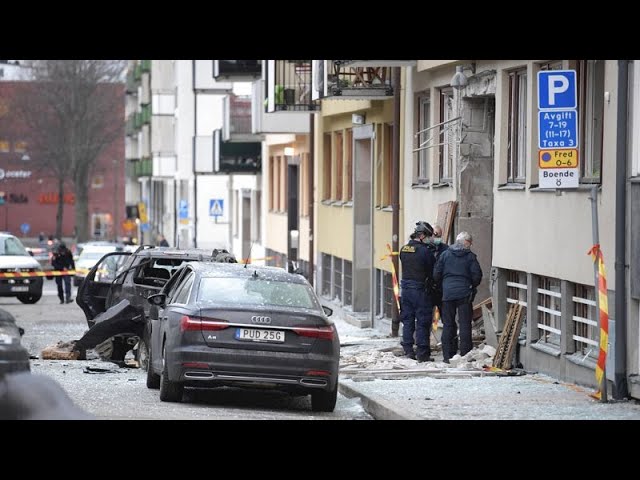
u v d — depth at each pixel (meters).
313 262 119.25
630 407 48.09
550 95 47.91
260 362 48.06
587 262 54.19
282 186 145.00
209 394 55.62
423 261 67.38
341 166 112.75
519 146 65.19
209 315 48.41
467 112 72.38
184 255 70.56
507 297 66.38
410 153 85.00
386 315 94.62
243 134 159.75
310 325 48.66
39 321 105.06
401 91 86.75
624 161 49.81
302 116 124.81
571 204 55.94
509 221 64.38
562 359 57.19
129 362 69.75
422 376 59.50
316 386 48.53
